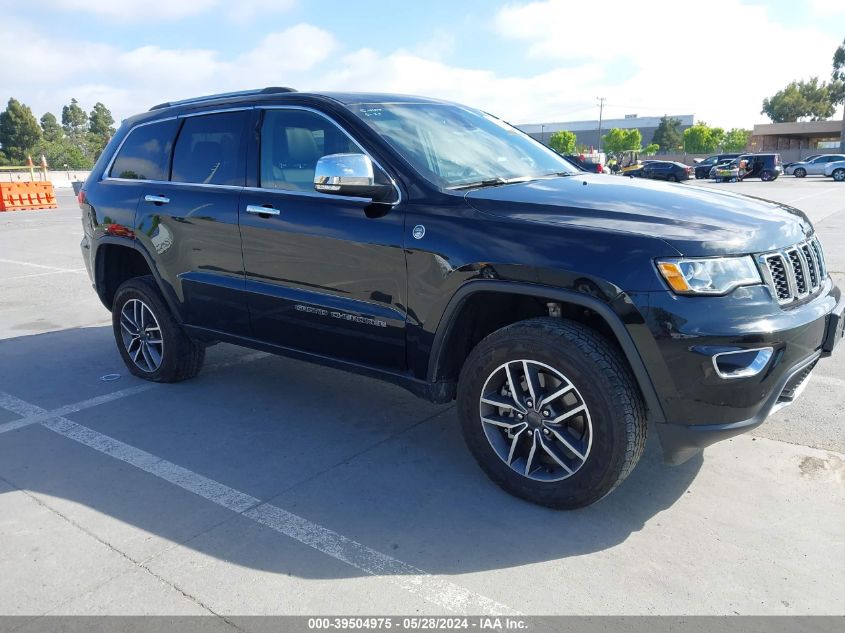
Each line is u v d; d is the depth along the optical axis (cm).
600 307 259
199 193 400
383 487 318
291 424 394
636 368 259
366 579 249
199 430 388
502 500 304
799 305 277
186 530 283
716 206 295
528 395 294
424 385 320
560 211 283
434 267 299
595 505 298
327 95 364
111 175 470
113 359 529
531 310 322
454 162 342
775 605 233
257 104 385
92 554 267
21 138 7825
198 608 235
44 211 2064
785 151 6272
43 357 537
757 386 256
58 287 830
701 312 249
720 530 277
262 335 388
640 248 255
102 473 337
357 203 328
